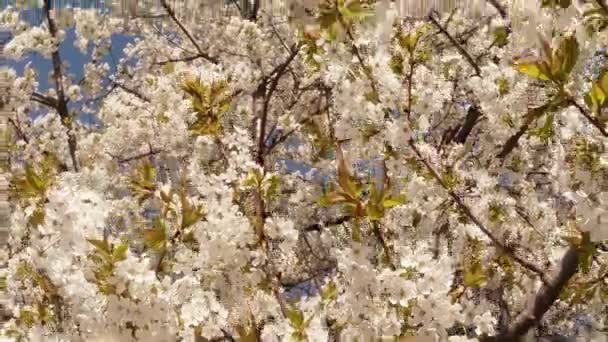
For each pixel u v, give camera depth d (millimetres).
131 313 1706
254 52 4355
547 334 3475
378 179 2340
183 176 2613
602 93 1582
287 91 4488
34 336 1778
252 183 2307
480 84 2768
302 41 2447
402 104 2232
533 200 3002
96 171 2131
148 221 2512
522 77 2590
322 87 3361
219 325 1957
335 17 1729
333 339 2096
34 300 1872
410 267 1915
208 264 2152
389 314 1871
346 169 1911
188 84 2559
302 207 3727
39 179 1823
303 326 1943
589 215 1888
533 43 1759
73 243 1709
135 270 1700
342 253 1893
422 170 2480
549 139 2660
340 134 2238
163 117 3188
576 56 1574
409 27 2217
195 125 2543
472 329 2324
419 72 2260
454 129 3658
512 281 2777
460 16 3373
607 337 3074
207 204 2188
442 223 2787
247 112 3787
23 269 1843
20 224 1960
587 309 2898
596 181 1890
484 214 2775
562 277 2279
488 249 2668
